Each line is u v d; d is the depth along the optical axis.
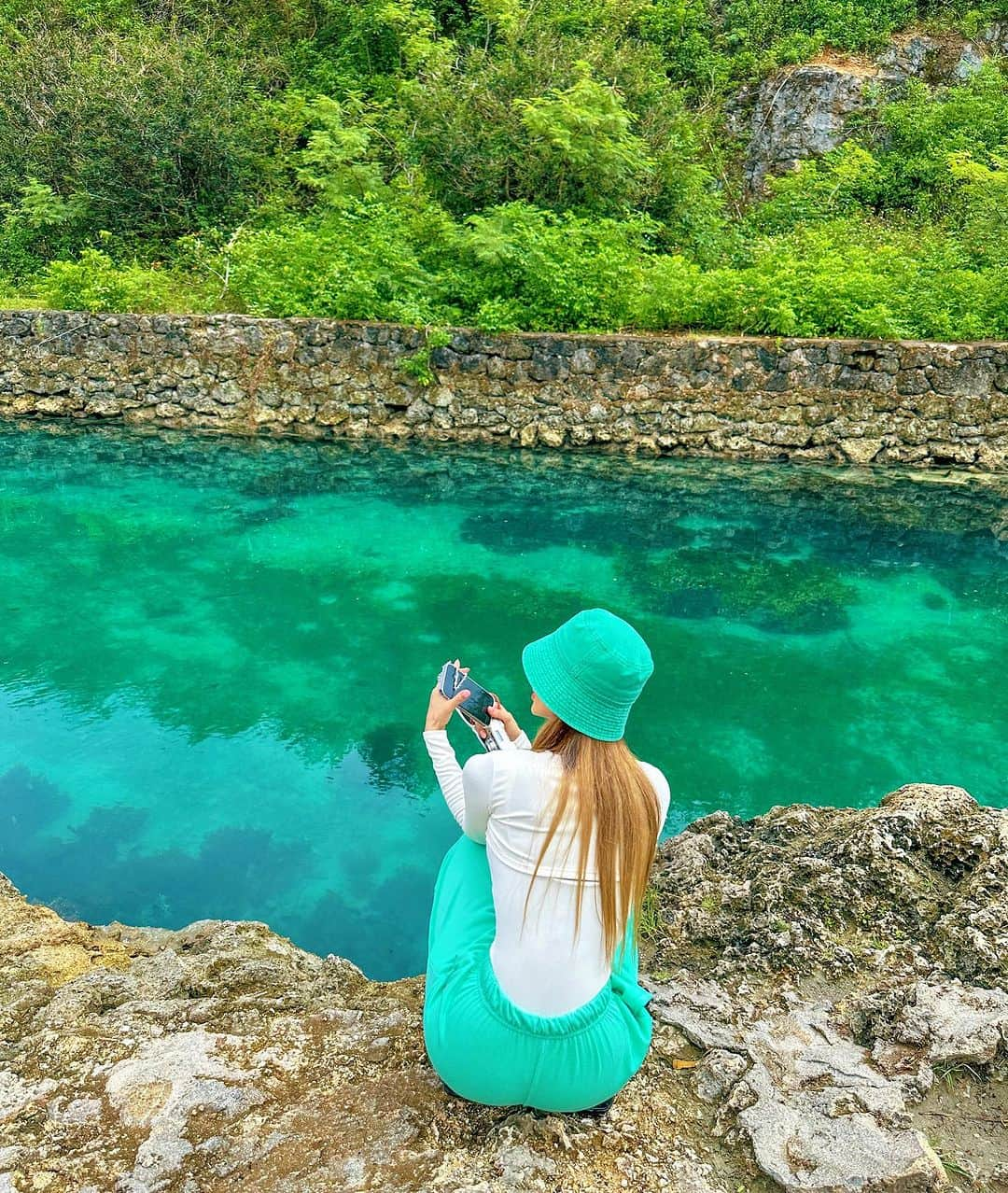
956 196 14.56
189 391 11.21
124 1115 1.96
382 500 9.14
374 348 10.80
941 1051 2.07
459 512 8.87
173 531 8.27
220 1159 1.84
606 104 12.55
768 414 10.51
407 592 7.19
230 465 10.02
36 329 11.27
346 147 13.20
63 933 3.32
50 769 4.78
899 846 2.77
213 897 3.84
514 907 1.62
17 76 14.98
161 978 2.74
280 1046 2.21
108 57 14.98
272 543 8.06
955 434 10.30
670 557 7.93
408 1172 1.79
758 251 12.34
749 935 2.57
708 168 16.06
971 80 16.34
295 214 14.09
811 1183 1.76
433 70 14.15
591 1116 1.91
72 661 5.99
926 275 11.70
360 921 3.71
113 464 9.97
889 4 17.28
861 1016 2.26
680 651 6.32
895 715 5.57
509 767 1.60
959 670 6.13
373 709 5.51
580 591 7.25
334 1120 1.94
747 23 17.78
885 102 16.50
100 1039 2.26
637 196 13.23
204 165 14.23
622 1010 1.75
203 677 5.84
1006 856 2.65
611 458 10.48
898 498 9.44
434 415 10.91
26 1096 2.03
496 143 12.62
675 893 2.89
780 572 7.66
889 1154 1.81
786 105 16.67
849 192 15.23
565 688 1.59
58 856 4.09
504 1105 1.87
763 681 5.94
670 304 10.91
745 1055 2.11
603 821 1.57
